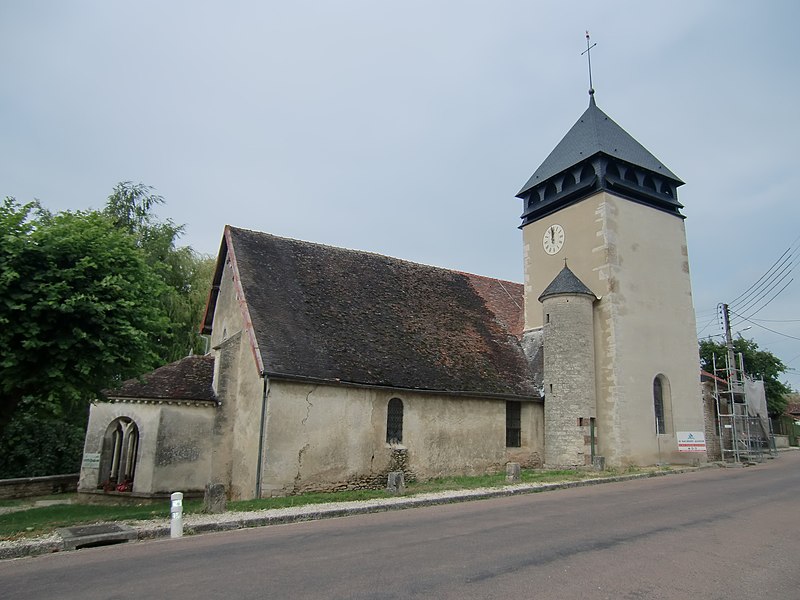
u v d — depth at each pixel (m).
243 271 16.83
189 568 6.55
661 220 21.92
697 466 19.58
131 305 10.98
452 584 5.72
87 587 5.89
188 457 16.19
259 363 13.95
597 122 22.17
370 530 8.77
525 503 11.36
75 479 19.52
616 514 9.85
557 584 5.72
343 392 15.15
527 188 23.64
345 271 19.89
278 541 8.07
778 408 41.75
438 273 23.34
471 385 17.67
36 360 10.30
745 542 7.71
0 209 10.63
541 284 22.36
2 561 7.54
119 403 16.50
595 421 19.02
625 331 19.45
